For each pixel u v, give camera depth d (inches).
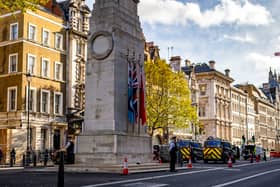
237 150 2529.5
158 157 1740.9
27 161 1571.1
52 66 2096.5
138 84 1172.5
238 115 4308.6
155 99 2010.3
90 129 1106.7
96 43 1139.9
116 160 1037.8
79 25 2294.5
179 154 1328.7
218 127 3656.5
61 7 2285.9
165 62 2084.2
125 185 663.8
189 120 2117.4
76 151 1100.5
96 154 1066.1
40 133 1962.4
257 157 2092.8
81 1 2308.1
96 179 780.6
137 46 1222.9
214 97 3612.2
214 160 1752.0
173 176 866.8
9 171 1096.2
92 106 1114.7
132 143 1118.4
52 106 2066.9
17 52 1937.7
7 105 1931.6
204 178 819.4
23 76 1909.4
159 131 2613.2
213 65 3686.0
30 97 1939.0
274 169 1203.2
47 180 757.9
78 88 2246.6
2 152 1642.5
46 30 2075.5
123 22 1167.0
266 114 5590.6
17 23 1958.7
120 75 1123.3
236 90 4266.7
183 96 2098.9
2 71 1982.0
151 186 650.8
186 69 3467.0
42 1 919.0
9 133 1739.7
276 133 6067.9
